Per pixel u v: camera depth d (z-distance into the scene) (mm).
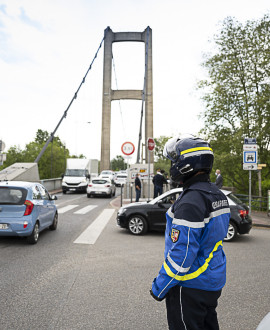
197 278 1729
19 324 3094
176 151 1959
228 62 16594
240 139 16234
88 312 3398
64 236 7906
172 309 1788
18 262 5398
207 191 1801
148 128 60188
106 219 11133
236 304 3697
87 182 26547
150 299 3787
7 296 3832
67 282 4375
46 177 71250
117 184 38875
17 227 6586
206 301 1739
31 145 72875
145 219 8281
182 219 1694
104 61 61844
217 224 1774
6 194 6746
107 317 3281
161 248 6648
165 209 8156
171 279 1679
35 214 6914
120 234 8320
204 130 18094
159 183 14039
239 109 17047
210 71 17562
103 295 3900
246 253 6383
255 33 16812
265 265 5441
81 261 5512
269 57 16047
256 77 16547
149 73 61719
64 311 3416
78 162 27812
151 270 4992
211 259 1773
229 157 16375
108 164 58750
